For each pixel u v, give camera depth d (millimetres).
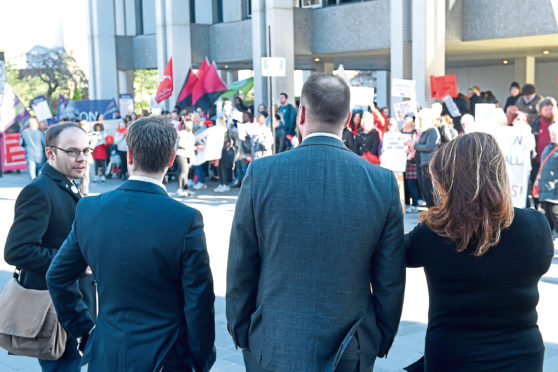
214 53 24094
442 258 2301
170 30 23531
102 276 2533
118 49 27391
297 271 2328
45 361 3367
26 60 45844
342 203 2318
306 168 2359
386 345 2492
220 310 5871
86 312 2824
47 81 46125
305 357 2295
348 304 2326
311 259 2314
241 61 23656
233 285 2473
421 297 6141
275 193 2355
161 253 2445
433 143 10391
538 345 2303
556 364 4508
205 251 2504
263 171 2408
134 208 2518
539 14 15344
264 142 13922
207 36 24188
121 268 2477
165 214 2490
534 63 25047
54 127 3252
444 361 2311
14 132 19641
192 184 15797
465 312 2281
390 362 4629
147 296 2482
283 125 14734
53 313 3189
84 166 3297
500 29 16188
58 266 2648
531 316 2303
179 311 2535
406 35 16594
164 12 23797
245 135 14461
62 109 22000
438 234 2311
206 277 2492
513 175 8648
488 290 2250
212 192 14430
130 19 28516
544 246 2289
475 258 2250
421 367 2637
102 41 26984
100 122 16984
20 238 3061
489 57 23828
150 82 47094
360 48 18906
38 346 3184
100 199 2623
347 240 2305
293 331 2322
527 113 12242
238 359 4762
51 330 3188
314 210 2316
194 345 2510
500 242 2244
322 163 2361
